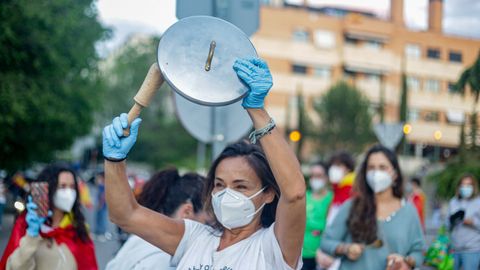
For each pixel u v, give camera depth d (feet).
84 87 65.46
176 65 6.91
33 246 12.21
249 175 8.20
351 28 144.05
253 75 6.86
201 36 7.06
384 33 142.10
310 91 147.95
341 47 148.56
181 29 7.07
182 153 174.19
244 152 8.39
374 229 13.92
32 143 60.13
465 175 22.93
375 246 13.88
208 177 8.84
